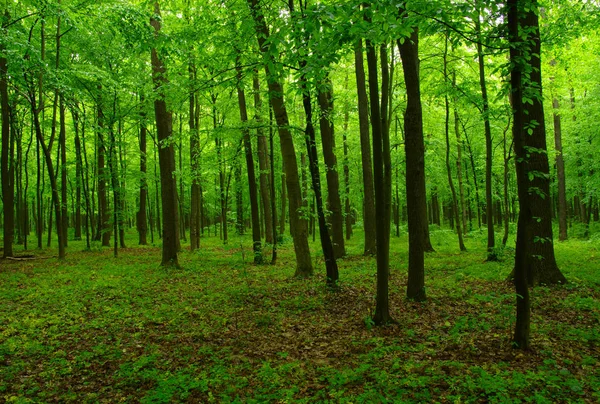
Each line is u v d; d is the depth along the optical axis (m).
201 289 10.34
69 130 25.75
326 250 9.75
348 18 4.39
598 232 20.23
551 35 10.55
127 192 24.50
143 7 12.57
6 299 9.48
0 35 11.84
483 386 4.37
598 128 18.88
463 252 15.92
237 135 11.95
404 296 8.79
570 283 8.98
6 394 4.84
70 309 8.53
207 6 10.12
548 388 4.32
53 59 17.05
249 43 9.59
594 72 16.86
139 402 4.60
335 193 15.59
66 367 5.61
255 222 14.61
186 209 34.38
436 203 35.16
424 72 15.81
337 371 5.10
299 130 10.11
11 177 19.23
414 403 4.18
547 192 9.11
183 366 5.56
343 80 20.27
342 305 8.38
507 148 23.00
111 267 14.34
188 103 18.72
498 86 16.23
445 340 6.03
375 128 6.61
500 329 6.34
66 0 14.23
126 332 7.05
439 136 20.86
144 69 18.77
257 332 6.91
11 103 19.22
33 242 26.25
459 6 4.66
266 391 4.69
